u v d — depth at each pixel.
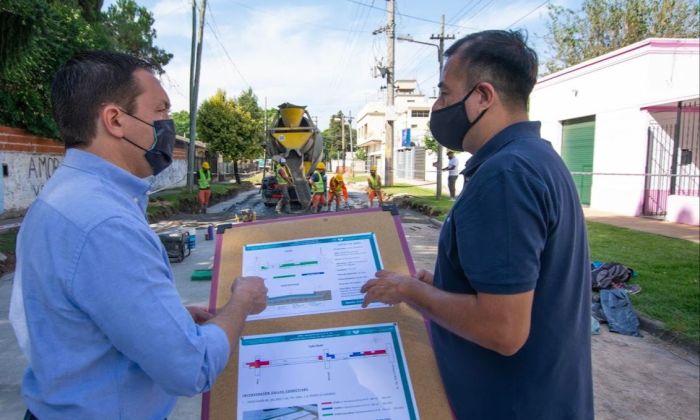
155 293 1.23
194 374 1.25
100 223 1.21
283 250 2.01
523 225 1.28
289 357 1.80
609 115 13.53
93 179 1.34
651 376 4.08
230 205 19.69
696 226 10.73
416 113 50.84
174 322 1.24
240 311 1.55
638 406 3.59
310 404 1.73
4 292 6.27
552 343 1.44
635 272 6.46
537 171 1.35
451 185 18.55
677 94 11.55
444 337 1.69
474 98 1.51
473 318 1.33
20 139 12.66
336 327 1.85
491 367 1.51
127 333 1.18
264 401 1.73
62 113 1.40
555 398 1.47
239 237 2.05
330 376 1.77
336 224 2.07
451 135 1.62
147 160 1.51
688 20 23.03
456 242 1.47
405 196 19.64
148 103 1.46
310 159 16.38
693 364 4.32
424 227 12.50
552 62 26.53
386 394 1.74
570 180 1.50
